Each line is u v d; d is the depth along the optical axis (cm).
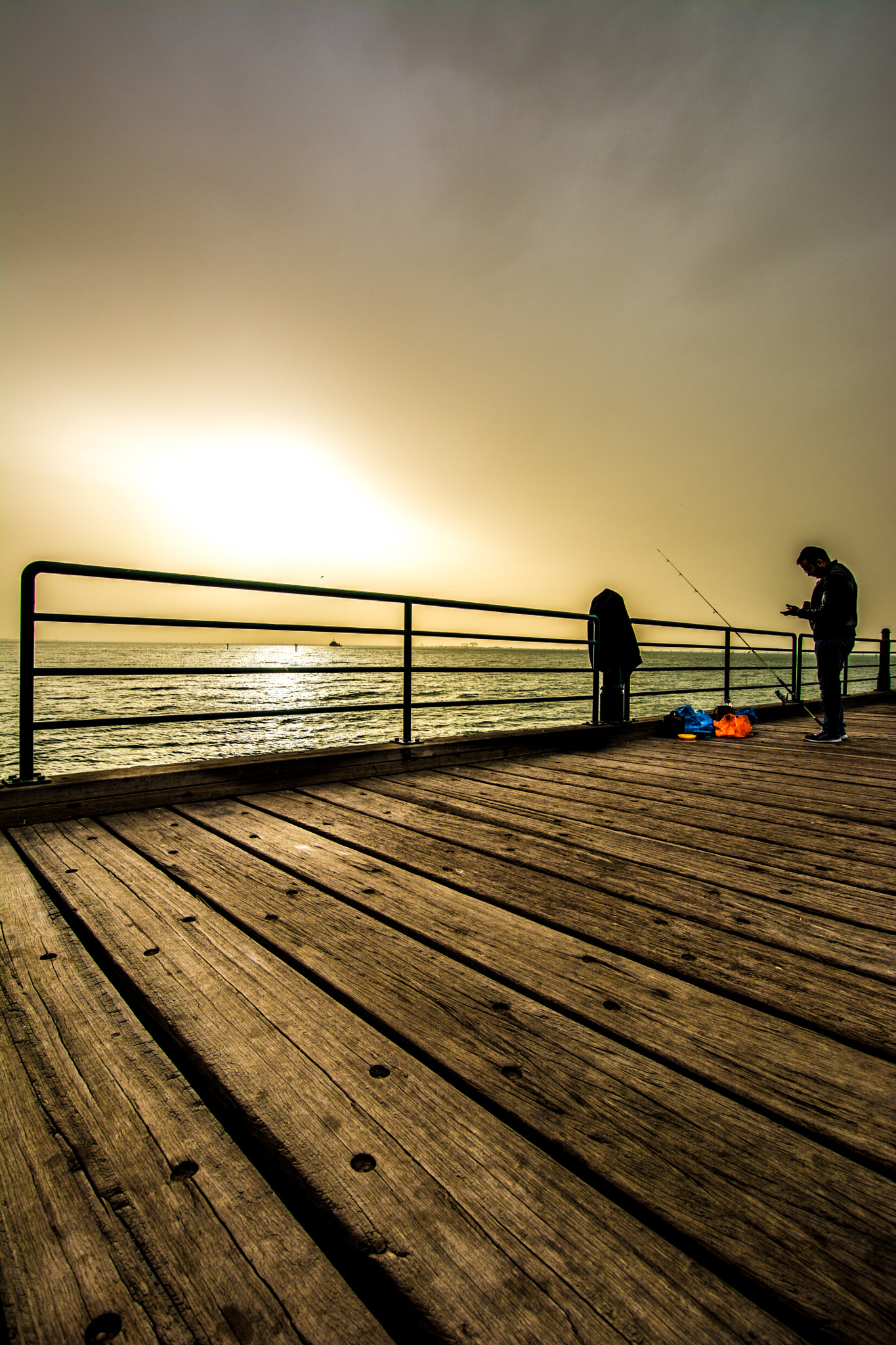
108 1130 91
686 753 464
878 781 355
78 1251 73
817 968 144
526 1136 92
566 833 248
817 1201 80
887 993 133
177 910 172
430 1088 102
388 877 199
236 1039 114
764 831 253
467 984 135
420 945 153
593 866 210
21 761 263
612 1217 78
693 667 610
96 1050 111
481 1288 69
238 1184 82
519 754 443
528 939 157
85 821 263
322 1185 82
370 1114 95
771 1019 124
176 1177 83
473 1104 98
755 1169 86
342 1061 108
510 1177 84
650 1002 129
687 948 153
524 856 220
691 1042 115
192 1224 76
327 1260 72
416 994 130
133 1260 72
